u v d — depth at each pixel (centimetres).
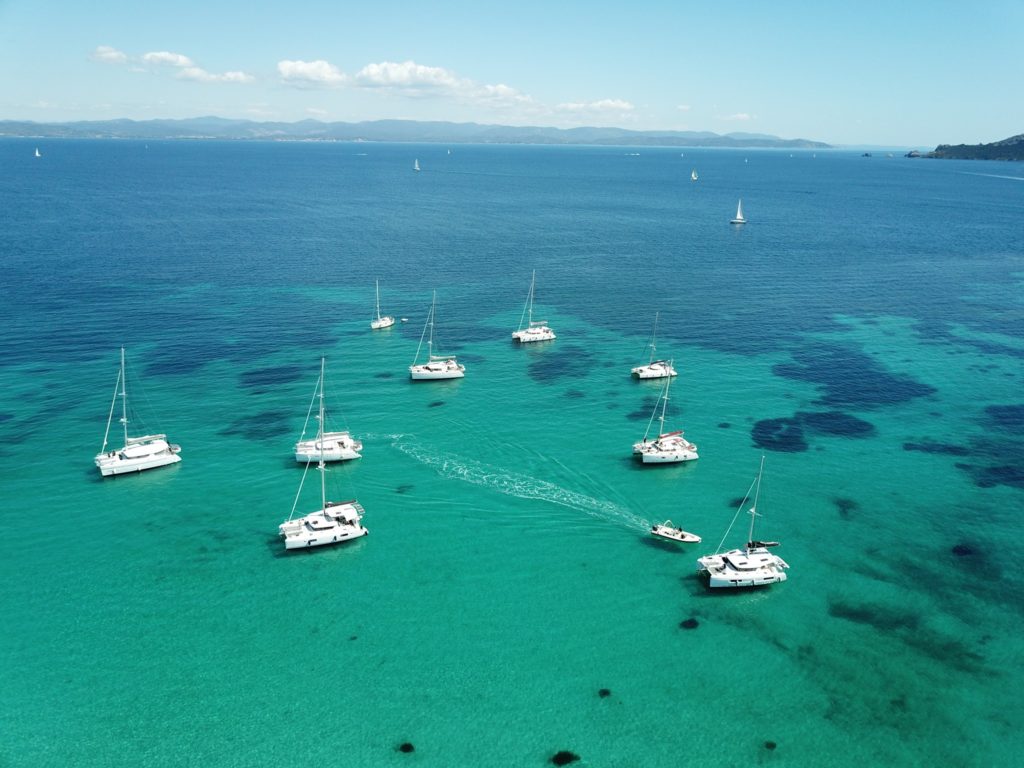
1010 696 5109
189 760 4472
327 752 4556
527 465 8244
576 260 19312
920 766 4547
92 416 8988
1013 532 7106
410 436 8850
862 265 19362
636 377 10975
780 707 4991
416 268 17750
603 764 4522
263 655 5328
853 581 6378
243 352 11456
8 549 6450
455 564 6488
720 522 7244
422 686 5088
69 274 15438
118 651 5312
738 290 16425
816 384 10781
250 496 7481
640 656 5438
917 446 8856
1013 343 12825
